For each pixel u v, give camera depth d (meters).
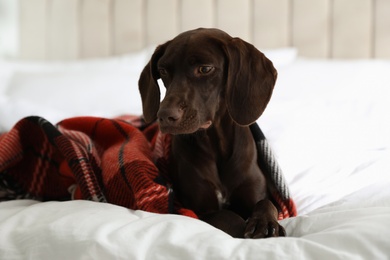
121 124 1.75
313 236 0.96
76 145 1.52
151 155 1.64
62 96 2.75
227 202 1.55
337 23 3.20
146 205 1.33
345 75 2.70
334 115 2.23
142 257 0.90
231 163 1.52
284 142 1.90
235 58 1.42
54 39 3.73
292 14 3.29
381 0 3.11
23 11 3.77
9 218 1.15
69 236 0.97
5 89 3.09
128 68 3.22
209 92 1.42
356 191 1.56
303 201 1.59
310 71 2.75
